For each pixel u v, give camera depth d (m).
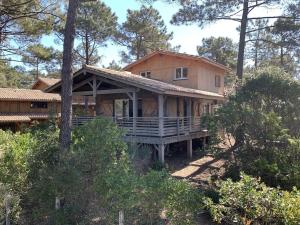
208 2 17.20
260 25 20.50
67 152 7.45
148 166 14.21
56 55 23.98
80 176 6.97
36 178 8.16
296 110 11.08
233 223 6.57
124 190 6.25
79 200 7.13
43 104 31.30
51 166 7.80
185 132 17.69
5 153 8.92
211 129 11.05
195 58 21.98
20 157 8.71
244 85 11.76
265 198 6.16
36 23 18.34
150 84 16.17
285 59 30.55
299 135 11.02
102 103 23.78
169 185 6.44
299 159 9.71
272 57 34.81
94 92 18.84
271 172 9.18
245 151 10.41
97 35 35.22
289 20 16.89
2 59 20.61
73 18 10.70
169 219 6.55
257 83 11.37
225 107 11.02
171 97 21.83
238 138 10.75
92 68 17.88
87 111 22.86
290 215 5.61
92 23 33.66
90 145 7.12
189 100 21.75
